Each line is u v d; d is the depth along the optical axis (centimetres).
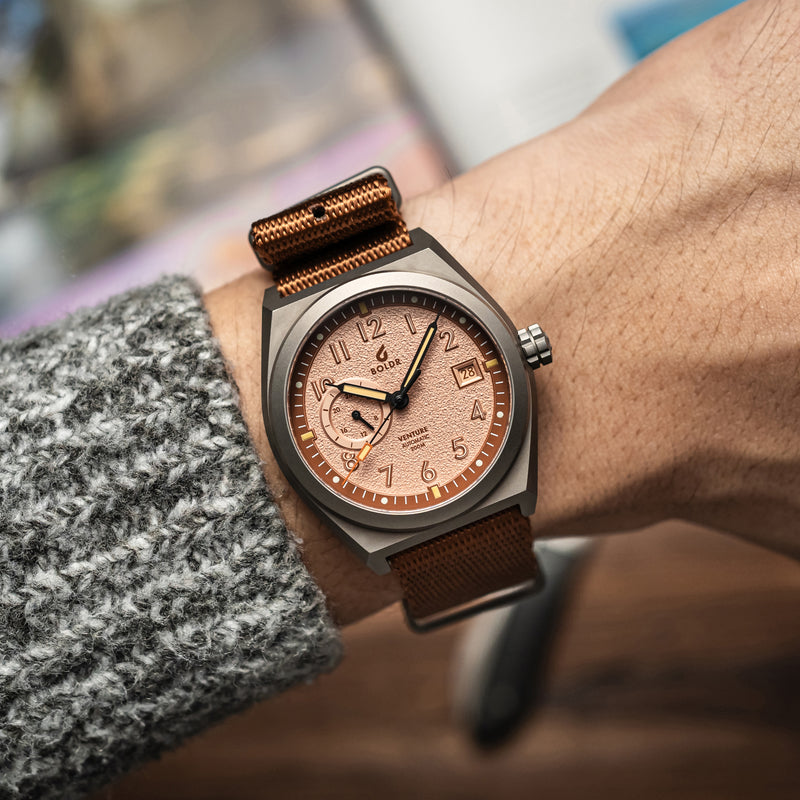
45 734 19
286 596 20
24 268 30
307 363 21
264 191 30
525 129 29
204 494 20
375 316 21
